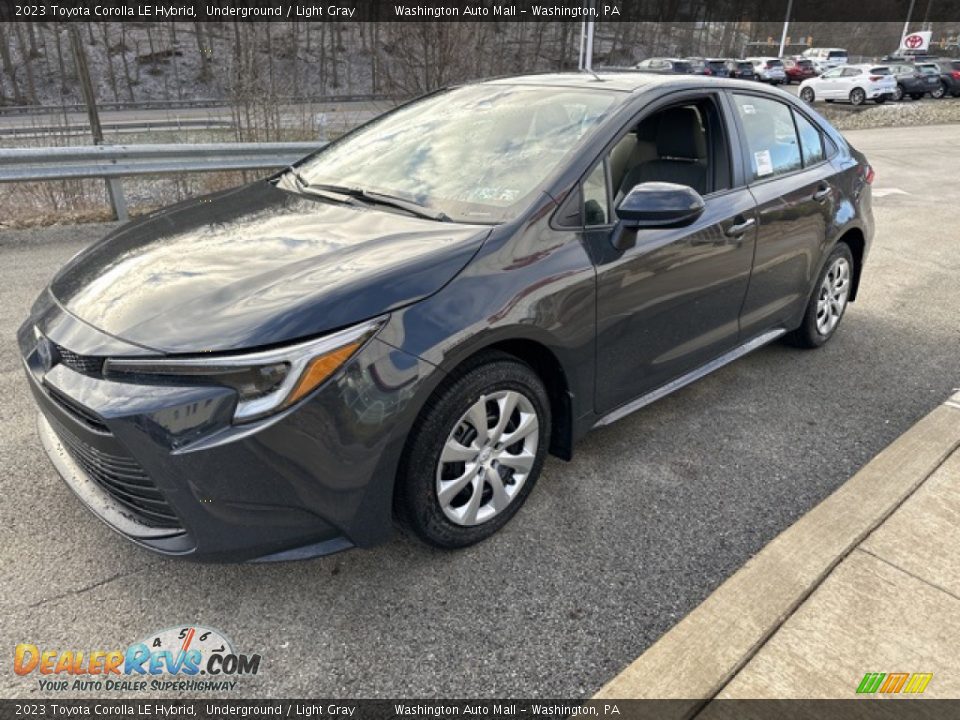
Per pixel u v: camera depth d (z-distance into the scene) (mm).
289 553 2133
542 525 2680
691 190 2547
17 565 2391
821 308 4273
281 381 1962
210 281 2229
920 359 4305
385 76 18422
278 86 11398
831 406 3680
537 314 2387
